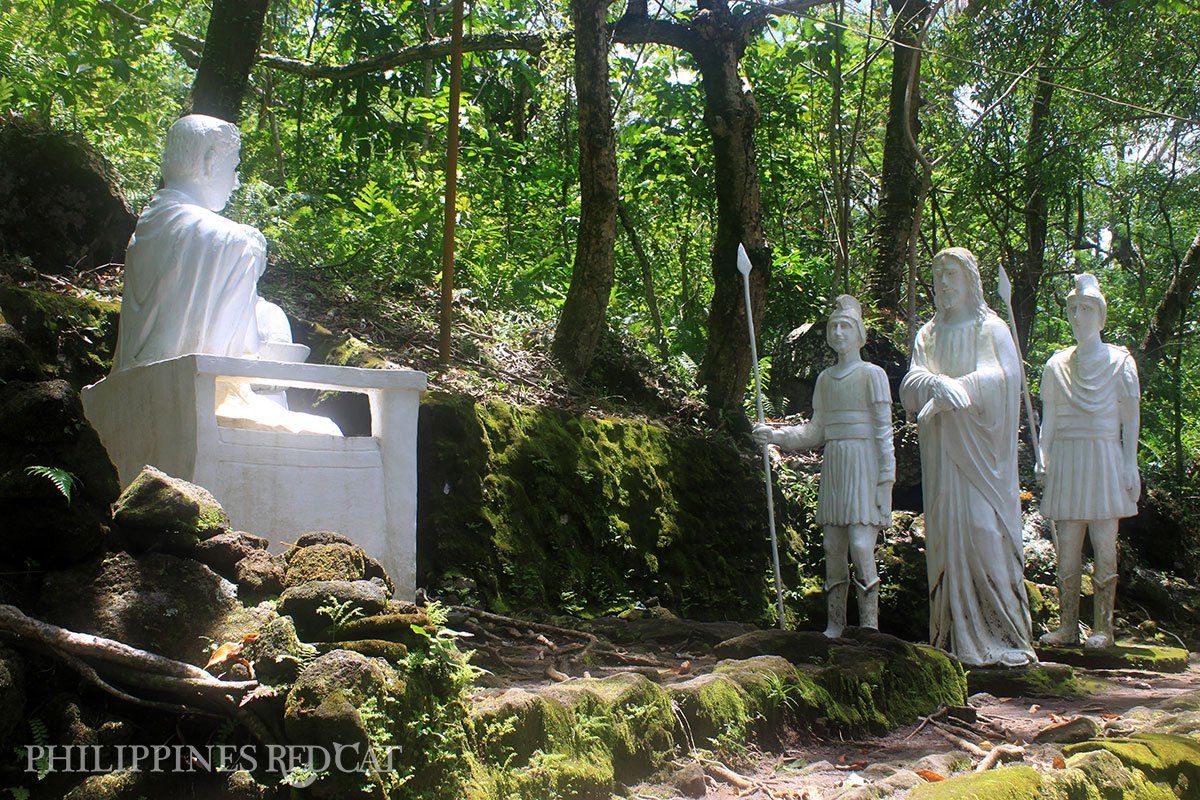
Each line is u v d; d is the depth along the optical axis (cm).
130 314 568
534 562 837
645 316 1478
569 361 1068
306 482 522
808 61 1561
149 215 570
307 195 1212
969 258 862
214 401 505
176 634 355
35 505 350
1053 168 1623
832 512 843
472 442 835
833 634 844
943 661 654
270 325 638
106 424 580
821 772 491
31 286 802
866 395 845
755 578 1048
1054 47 1534
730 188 1148
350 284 1020
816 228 1769
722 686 499
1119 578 1254
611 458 957
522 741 401
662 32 1139
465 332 1027
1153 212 2028
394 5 1401
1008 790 406
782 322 1523
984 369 837
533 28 1262
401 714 346
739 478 1088
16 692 320
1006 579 827
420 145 1523
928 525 854
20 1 1013
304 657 343
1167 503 1416
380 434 546
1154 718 618
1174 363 1798
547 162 1402
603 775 415
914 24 1462
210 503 401
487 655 567
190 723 339
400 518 543
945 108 1634
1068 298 1017
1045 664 814
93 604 350
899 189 1518
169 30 1141
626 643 680
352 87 1245
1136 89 1544
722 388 1169
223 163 603
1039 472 1017
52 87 984
